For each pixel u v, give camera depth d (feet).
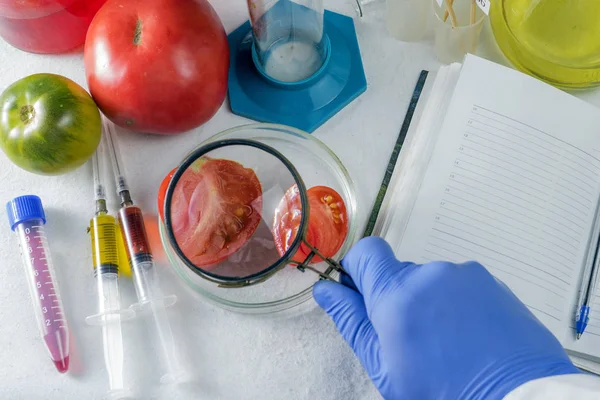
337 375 2.16
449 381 1.79
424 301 1.86
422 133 2.36
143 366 2.18
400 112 2.45
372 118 2.45
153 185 2.39
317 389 2.15
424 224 2.21
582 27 2.31
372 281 1.97
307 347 2.19
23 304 2.27
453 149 2.30
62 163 2.16
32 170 2.18
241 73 2.48
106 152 2.39
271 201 1.98
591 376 1.62
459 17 2.44
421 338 1.84
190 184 1.95
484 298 1.86
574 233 2.25
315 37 2.43
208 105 2.23
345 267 2.08
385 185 2.35
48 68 2.56
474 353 1.79
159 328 2.18
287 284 2.23
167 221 1.88
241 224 1.97
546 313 2.16
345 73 2.46
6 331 2.23
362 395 2.14
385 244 2.03
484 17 2.35
